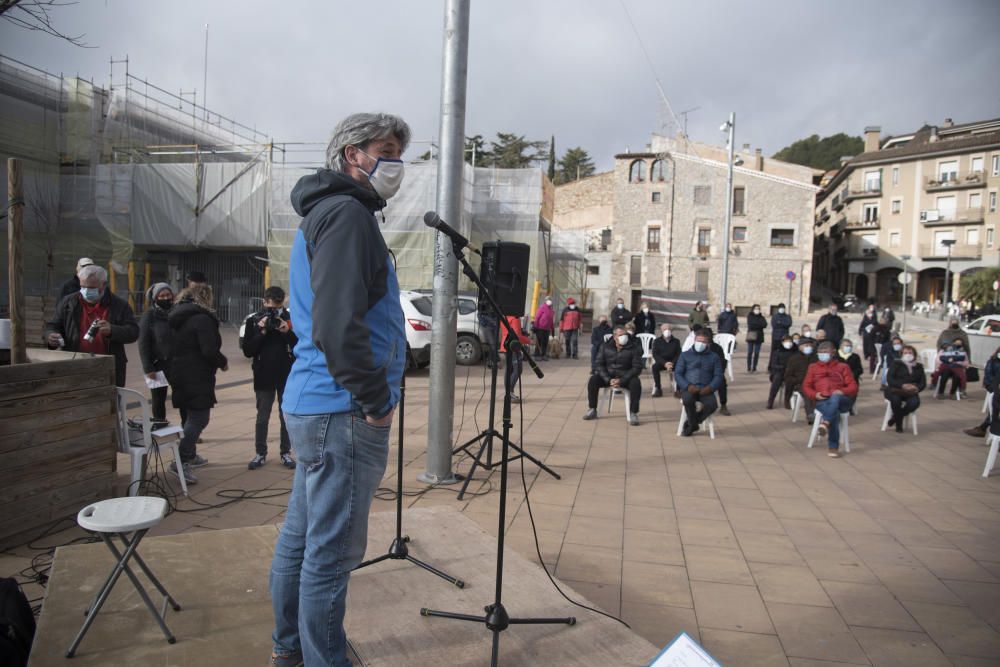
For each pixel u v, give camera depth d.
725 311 14.79
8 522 3.57
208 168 21.14
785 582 3.67
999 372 7.95
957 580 3.76
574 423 8.15
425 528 3.72
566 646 2.56
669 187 40.09
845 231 49.19
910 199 45.44
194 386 4.97
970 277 38.06
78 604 2.71
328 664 1.99
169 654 2.39
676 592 3.50
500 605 2.50
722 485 5.58
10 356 3.97
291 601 2.16
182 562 3.13
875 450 7.21
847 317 38.62
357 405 1.91
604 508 4.85
